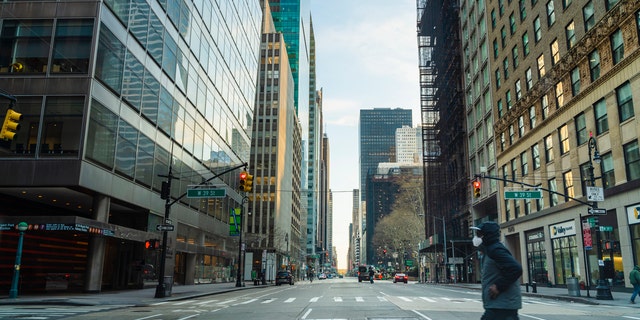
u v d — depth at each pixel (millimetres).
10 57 26938
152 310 18250
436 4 76188
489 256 4957
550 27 38375
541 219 40406
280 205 107125
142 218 34438
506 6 48031
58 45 27125
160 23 35906
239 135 60938
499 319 4891
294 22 165250
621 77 28859
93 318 14750
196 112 44094
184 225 42250
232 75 57125
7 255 27656
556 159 37531
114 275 34844
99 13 27422
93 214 27859
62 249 32156
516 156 45469
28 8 27531
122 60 30109
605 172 30984
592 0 32219
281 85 113125
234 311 17656
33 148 25797
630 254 28031
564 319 14320
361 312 16797
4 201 29797
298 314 16188
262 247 99812
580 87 33812
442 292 34344
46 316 15180
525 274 43688
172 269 39062
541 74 40281
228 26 55156
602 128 31359
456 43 66812
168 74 37375
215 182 50031
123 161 30297
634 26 27531
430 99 81562
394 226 102625
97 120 27219
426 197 81688
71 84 26516
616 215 29609
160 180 36188
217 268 54844
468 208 61719
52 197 29703
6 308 18000
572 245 35250
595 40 31531
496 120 50500
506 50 48000
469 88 61656
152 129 34625
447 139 70812
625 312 16828
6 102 26281
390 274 156250
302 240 162250
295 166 144875
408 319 14211
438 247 71812
